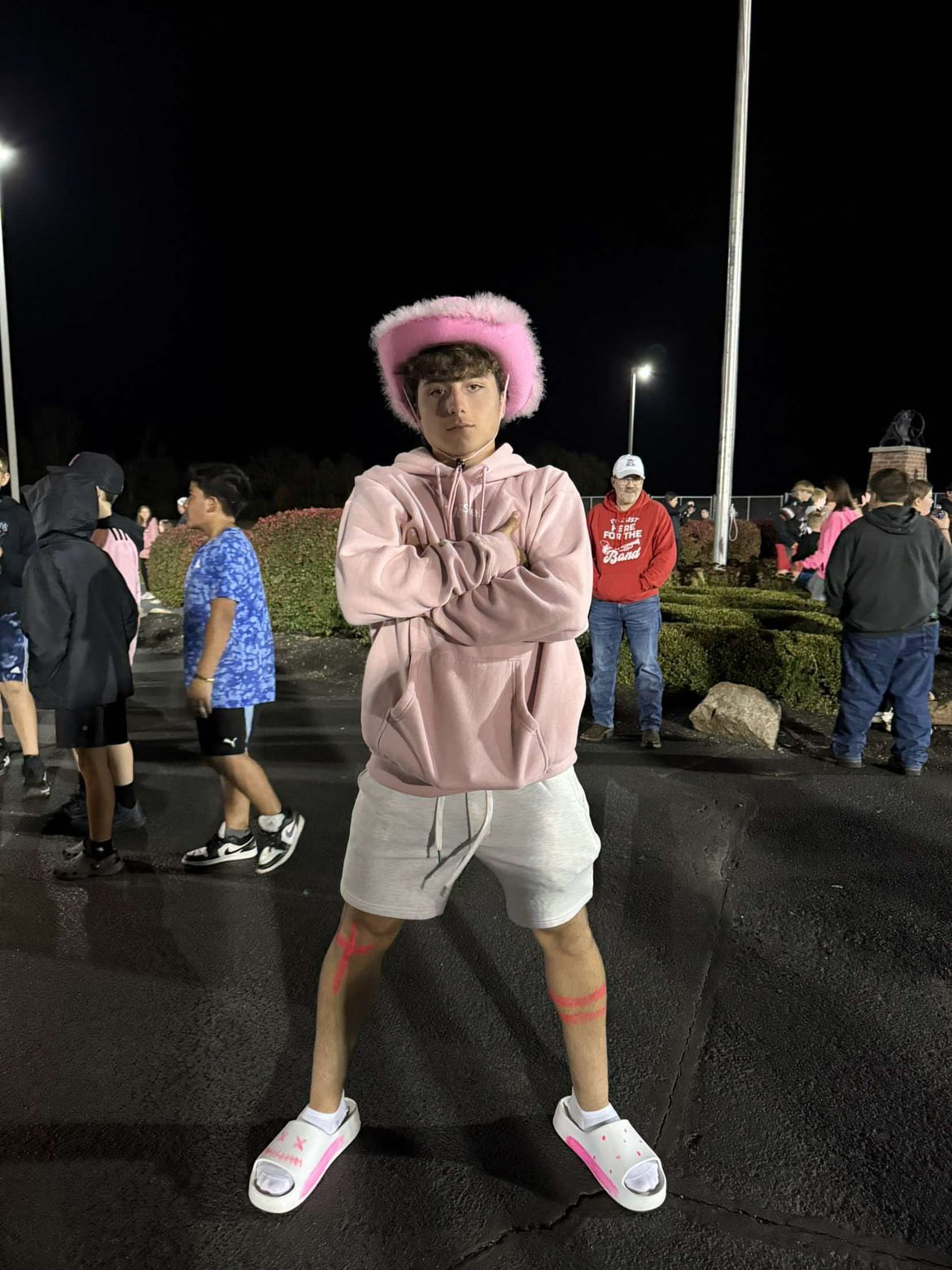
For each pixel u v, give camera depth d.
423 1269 1.78
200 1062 2.43
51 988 2.80
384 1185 1.99
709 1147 2.10
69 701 3.40
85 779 3.53
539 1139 2.14
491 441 1.77
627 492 5.29
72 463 4.21
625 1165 1.92
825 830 4.07
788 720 5.99
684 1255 1.81
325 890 3.51
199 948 3.05
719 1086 2.32
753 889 3.47
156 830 4.17
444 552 1.55
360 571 1.55
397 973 2.88
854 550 4.73
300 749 5.54
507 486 1.70
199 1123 2.20
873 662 4.81
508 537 1.62
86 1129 2.18
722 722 5.58
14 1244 1.84
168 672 8.39
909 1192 1.97
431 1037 2.54
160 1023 2.61
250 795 3.55
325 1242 1.84
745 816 4.27
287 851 3.65
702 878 3.58
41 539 3.42
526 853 1.75
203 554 3.38
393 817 1.74
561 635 1.56
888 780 4.81
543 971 2.89
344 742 5.70
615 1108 2.23
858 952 3.00
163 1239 1.85
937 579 4.71
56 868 3.64
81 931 3.17
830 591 4.86
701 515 25.83
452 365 1.66
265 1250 1.83
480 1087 2.32
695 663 6.54
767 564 12.95
